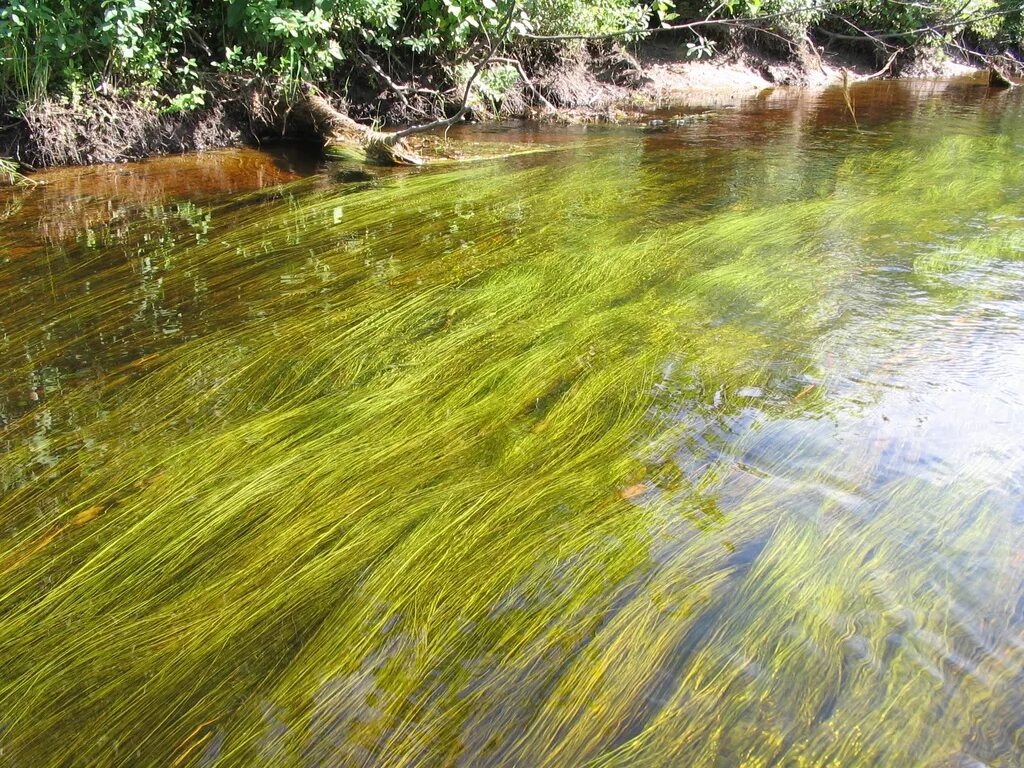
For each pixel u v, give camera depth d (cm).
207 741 202
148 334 427
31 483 301
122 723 207
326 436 331
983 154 895
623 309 459
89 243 568
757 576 254
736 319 446
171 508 286
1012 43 2052
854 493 294
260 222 625
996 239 583
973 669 220
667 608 243
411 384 375
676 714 208
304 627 238
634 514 286
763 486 299
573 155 888
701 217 650
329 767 195
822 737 201
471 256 554
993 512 281
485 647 230
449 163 852
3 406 354
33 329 429
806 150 925
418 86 1062
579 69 1281
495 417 349
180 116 846
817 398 361
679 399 362
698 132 1048
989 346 410
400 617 241
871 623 235
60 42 729
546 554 267
